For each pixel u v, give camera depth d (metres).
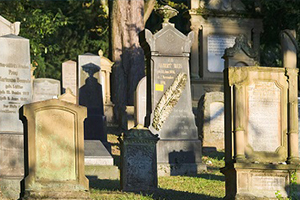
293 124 17.28
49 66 65.25
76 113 15.59
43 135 15.35
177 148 24.72
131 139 19.17
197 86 42.91
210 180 22.02
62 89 47.16
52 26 44.09
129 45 42.59
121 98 42.19
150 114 25.20
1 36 19.95
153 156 19.31
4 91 19.78
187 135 25.09
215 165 26.22
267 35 53.72
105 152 23.86
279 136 17.30
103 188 19.69
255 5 44.72
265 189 16.83
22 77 20.06
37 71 57.38
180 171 24.31
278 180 16.95
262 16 44.69
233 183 16.84
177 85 25.47
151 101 25.30
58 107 15.45
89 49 65.88
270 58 57.25
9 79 19.91
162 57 25.55
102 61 43.38
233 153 16.97
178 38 25.73
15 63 20.03
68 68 47.41
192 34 25.94
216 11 43.91
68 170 15.44
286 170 16.91
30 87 20.16
